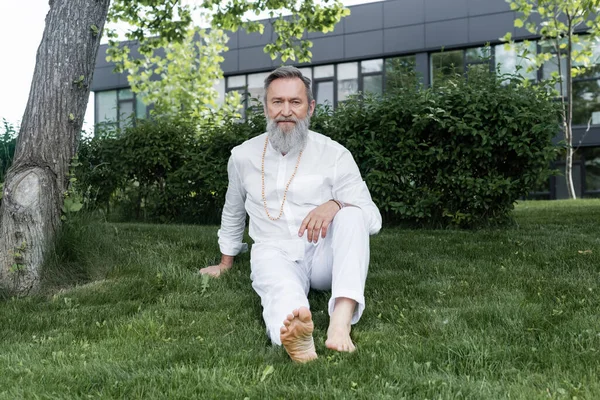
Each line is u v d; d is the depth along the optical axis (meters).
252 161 2.79
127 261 3.78
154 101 15.38
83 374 2.01
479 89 6.06
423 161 6.12
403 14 17.19
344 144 6.47
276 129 2.67
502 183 5.78
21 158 3.46
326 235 2.64
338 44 17.84
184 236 4.82
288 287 2.31
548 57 12.50
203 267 3.79
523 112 5.75
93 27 3.65
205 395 1.80
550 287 3.07
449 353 2.12
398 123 6.26
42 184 3.40
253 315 2.79
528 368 2.00
